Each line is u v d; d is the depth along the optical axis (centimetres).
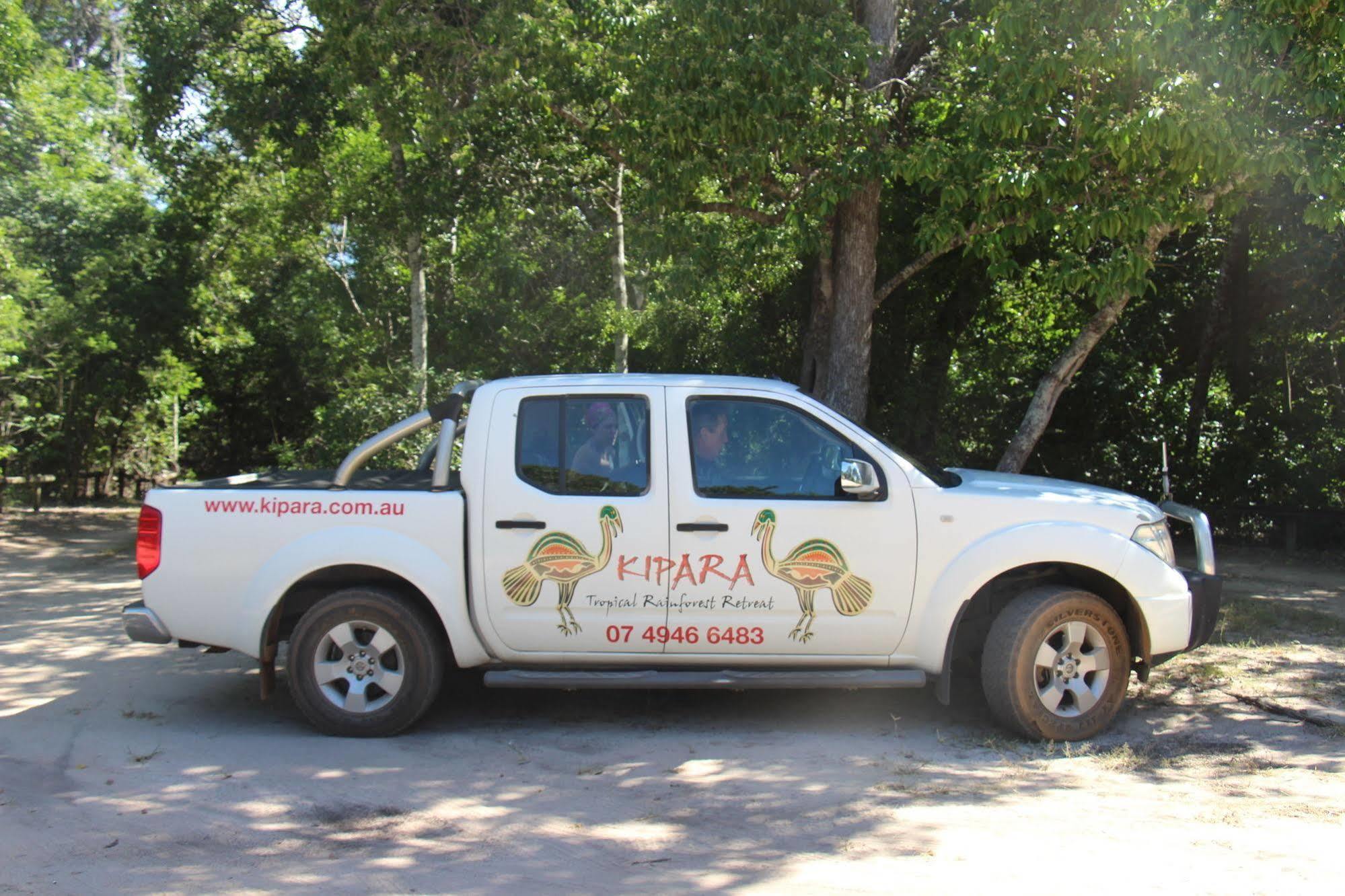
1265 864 423
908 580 587
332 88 1369
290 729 611
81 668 761
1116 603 621
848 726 623
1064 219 970
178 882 407
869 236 1094
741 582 585
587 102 1176
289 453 2112
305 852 437
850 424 600
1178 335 1628
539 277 2086
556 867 421
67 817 474
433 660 593
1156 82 861
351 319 2353
